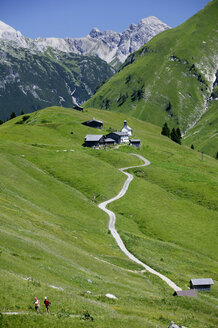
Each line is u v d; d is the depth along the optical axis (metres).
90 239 85.56
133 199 129.25
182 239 108.69
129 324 36.69
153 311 46.72
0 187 95.69
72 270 54.97
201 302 56.69
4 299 33.78
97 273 61.03
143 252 88.19
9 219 68.81
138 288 60.47
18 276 41.25
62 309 36.03
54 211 98.69
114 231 99.38
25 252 53.12
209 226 119.50
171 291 65.25
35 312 33.25
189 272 83.25
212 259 99.56
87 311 36.25
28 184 112.38
